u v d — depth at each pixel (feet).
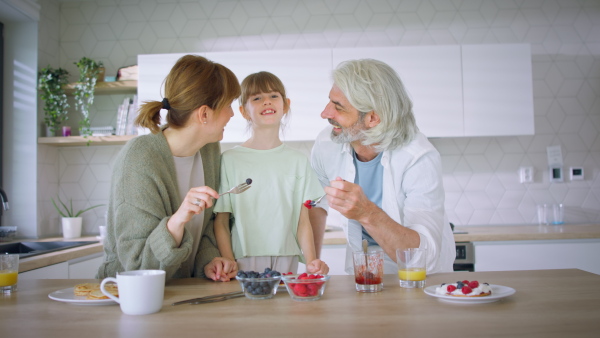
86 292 3.89
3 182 10.96
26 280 4.90
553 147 11.45
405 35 11.62
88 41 12.01
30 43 11.05
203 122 4.91
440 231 5.47
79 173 11.91
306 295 3.73
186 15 11.92
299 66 10.45
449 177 11.52
